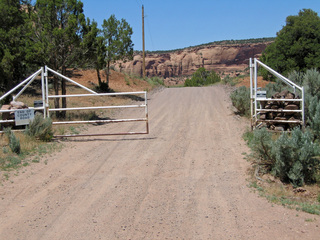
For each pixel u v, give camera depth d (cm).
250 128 1238
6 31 1891
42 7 1602
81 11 1700
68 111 1817
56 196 661
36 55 1555
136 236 495
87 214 575
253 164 812
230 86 3247
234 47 15725
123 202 625
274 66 2542
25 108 1234
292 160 683
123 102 2467
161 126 1442
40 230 522
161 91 3531
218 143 1078
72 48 1652
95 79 3409
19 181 744
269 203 602
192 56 16388
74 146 1081
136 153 984
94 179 761
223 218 546
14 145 934
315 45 2327
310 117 1062
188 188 690
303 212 563
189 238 485
